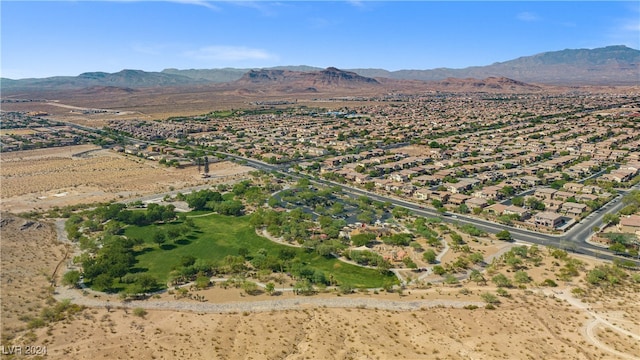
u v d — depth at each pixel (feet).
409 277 594.65
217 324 465.06
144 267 646.33
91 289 561.84
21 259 625.41
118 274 595.88
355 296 539.70
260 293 550.36
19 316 472.44
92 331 449.06
